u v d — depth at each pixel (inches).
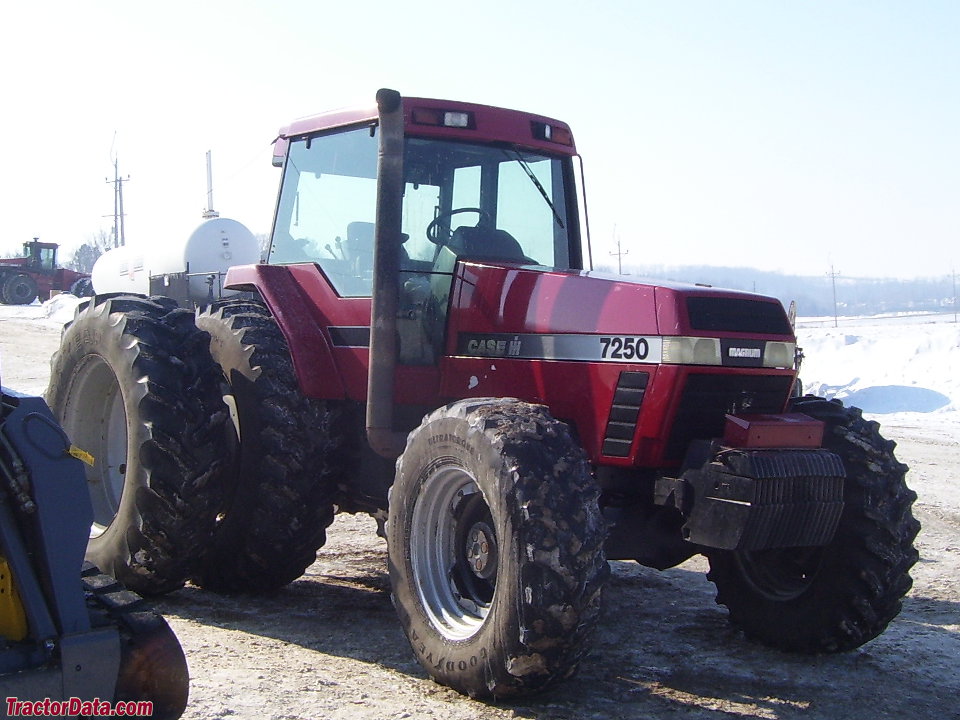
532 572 156.3
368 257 221.8
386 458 208.5
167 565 214.7
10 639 116.0
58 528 116.3
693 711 168.1
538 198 234.7
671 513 195.2
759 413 189.5
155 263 721.6
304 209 243.1
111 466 239.5
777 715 168.7
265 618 214.2
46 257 1718.8
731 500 172.1
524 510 158.1
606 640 207.6
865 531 190.2
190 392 211.9
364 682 173.3
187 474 208.7
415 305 213.8
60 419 239.1
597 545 159.3
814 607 196.2
